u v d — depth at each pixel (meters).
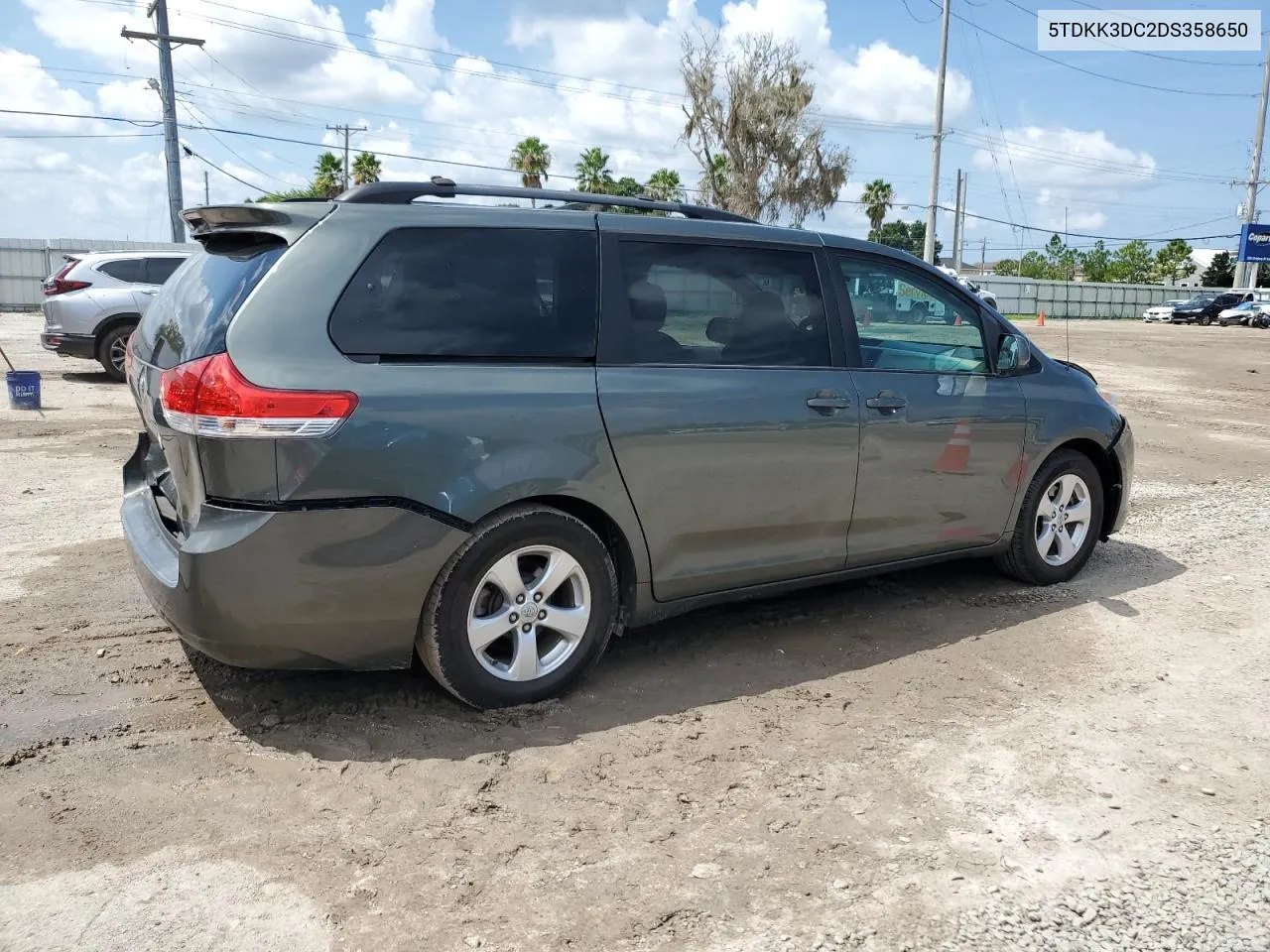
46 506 6.59
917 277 4.73
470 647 3.50
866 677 4.10
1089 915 2.61
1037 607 5.03
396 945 2.41
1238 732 3.68
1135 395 15.59
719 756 3.40
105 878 2.62
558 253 3.71
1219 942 2.52
